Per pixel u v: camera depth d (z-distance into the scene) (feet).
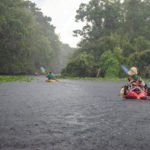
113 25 234.17
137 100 45.16
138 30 224.94
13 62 207.51
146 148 17.04
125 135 20.12
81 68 169.58
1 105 36.70
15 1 224.94
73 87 81.87
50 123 24.49
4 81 109.60
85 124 24.18
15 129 21.83
